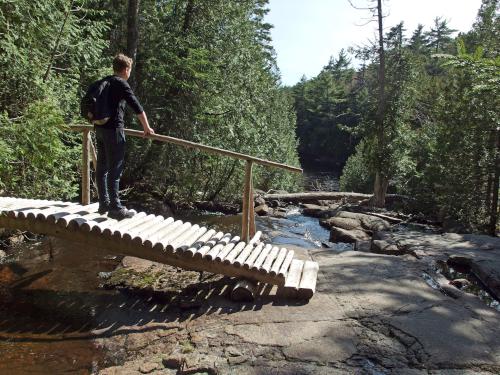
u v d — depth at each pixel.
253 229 6.55
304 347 3.91
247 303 4.96
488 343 3.99
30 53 7.48
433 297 5.08
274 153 19.22
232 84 14.61
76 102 8.68
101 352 4.10
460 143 13.36
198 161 14.97
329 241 11.63
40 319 4.73
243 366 3.63
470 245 8.54
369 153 18.53
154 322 4.64
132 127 12.52
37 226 5.20
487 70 6.72
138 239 5.04
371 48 18.30
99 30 10.02
